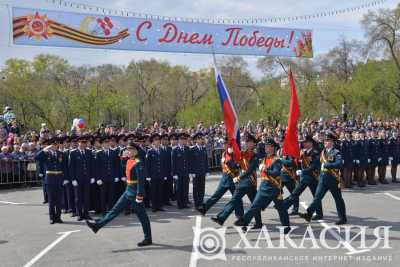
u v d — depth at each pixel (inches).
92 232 390.3
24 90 1679.4
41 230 400.5
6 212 486.3
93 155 466.0
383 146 675.4
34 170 695.1
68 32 630.5
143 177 339.9
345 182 636.7
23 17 610.2
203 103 2207.2
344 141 631.2
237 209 408.5
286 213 371.2
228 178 412.2
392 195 565.6
